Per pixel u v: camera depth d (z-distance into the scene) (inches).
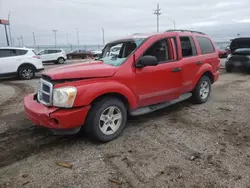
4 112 198.8
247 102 210.2
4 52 394.9
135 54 141.8
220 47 906.1
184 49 181.2
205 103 210.7
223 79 351.9
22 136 143.4
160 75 154.9
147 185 91.8
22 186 93.2
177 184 92.0
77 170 103.9
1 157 117.1
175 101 174.7
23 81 393.1
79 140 135.9
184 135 139.3
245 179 94.2
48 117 115.3
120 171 102.2
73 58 1197.1
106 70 128.5
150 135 140.7
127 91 135.5
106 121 130.7
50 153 120.6
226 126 152.3
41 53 848.3
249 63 386.9
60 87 116.0
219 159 110.1
